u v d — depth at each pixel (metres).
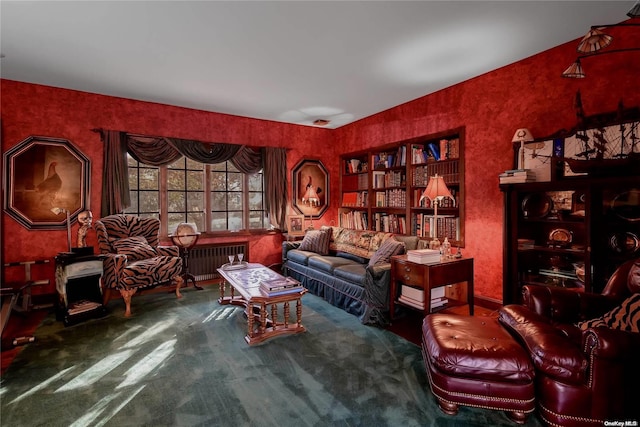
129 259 3.92
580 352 1.69
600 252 2.58
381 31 2.75
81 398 2.03
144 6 2.36
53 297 3.95
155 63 3.33
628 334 1.59
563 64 3.04
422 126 4.44
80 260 3.39
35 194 3.88
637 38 2.64
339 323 3.33
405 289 3.25
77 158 4.09
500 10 2.46
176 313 3.59
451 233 4.06
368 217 5.36
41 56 3.15
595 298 2.21
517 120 3.40
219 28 2.67
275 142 5.61
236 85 3.95
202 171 5.10
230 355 2.61
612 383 1.60
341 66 3.44
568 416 1.65
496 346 1.84
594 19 2.60
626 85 2.69
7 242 3.76
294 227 5.58
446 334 2.02
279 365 2.45
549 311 2.23
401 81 3.88
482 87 3.71
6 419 1.84
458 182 3.98
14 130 3.76
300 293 3.02
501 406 1.76
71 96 4.06
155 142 4.55
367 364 2.47
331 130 6.21
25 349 2.71
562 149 2.84
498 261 3.62
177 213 4.89
